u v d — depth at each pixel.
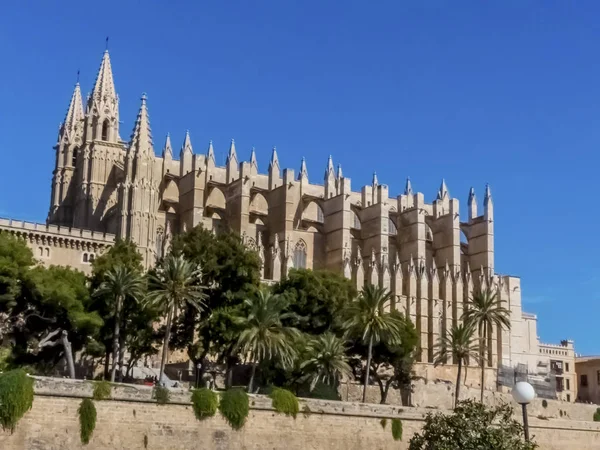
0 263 71.56
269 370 80.06
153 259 119.56
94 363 88.19
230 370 81.38
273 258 129.12
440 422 41.31
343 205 138.88
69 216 140.00
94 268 84.88
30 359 75.50
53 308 74.75
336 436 62.34
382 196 142.50
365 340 87.31
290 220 135.25
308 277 93.00
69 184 141.50
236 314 79.81
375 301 87.00
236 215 132.88
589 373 175.75
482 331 131.75
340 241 138.00
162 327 87.38
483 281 147.62
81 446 49.81
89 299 79.81
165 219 131.38
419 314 138.12
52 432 48.91
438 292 141.25
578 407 111.38
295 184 145.00
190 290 77.25
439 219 151.75
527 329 160.25
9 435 46.88
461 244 156.38
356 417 64.00
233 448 56.34
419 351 124.25
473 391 108.94
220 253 86.69
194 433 54.84
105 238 108.31
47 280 74.75
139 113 124.00
